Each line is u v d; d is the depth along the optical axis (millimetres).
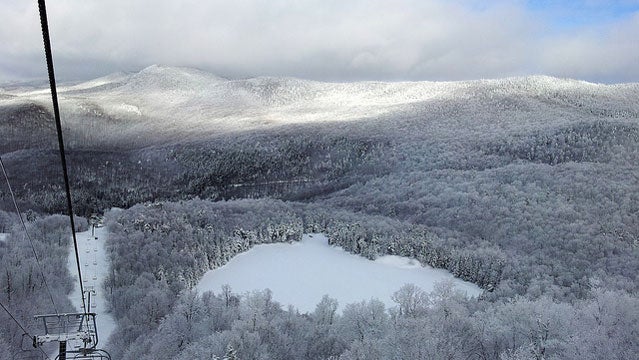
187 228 145750
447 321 55156
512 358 44031
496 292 108312
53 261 105625
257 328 60875
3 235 126500
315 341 63125
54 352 69062
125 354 63562
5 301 78375
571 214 170250
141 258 115375
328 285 130875
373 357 48625
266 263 146000
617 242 143750
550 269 127812
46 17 11539
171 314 73688
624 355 39594
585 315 48094
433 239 159250
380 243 156250
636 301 48188
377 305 62812
